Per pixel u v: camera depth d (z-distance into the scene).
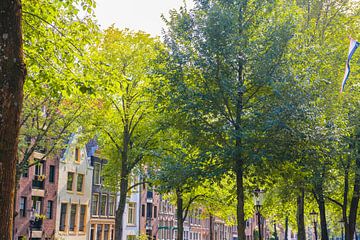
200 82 19.80
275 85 18.16
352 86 22.47
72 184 44.12
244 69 19.52
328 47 22.47
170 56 20.39
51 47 11.45
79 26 11.59
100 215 48.28
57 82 11.27
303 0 25.02
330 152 19.47
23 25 10.89
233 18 19.36
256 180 19.84
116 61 29.41
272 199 30.56
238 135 17.72
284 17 20.33
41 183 39.75
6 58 5.91
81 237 44.72
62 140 27.73
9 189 5.72
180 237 32.56
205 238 79.19
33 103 25.72
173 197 36.03
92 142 48.94
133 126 31.42
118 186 34.38
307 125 18.55
